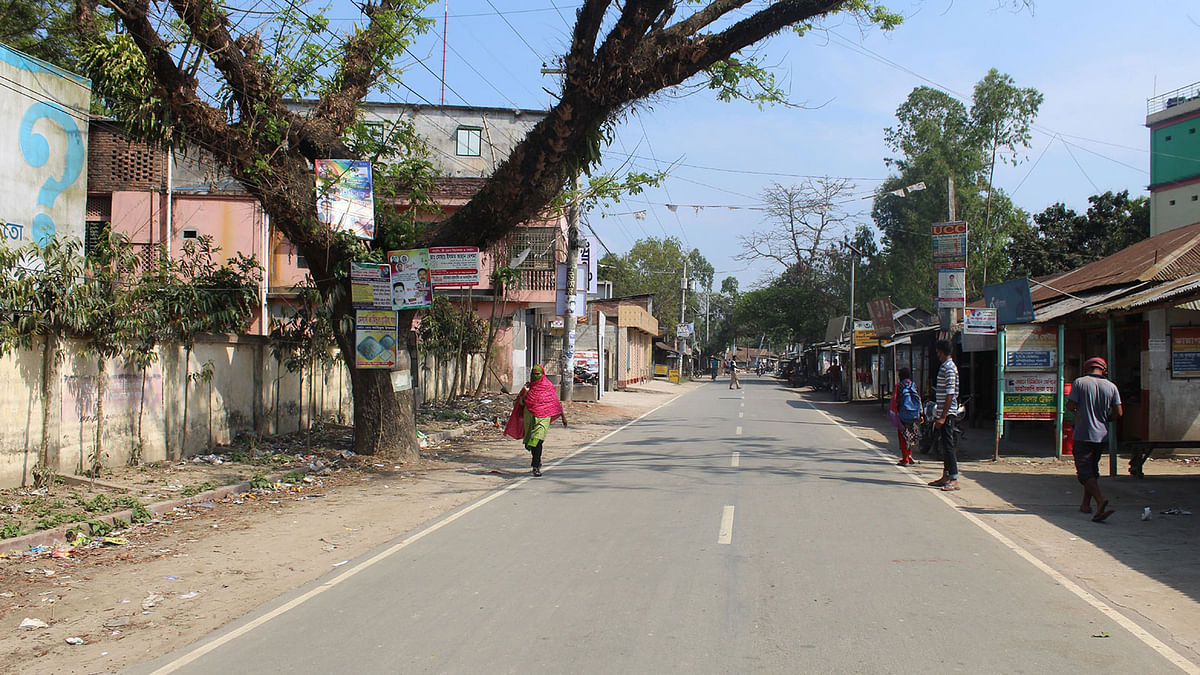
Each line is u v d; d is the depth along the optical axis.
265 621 5.85
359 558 7.70
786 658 4.93
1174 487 11.82
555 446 17.78
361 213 13.31
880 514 9.59
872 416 27.81
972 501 10.65
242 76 12.23
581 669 4.77
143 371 12.51
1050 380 15.16
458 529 8.88
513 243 29.25
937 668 4.78
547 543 8.08
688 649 5.09
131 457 12.24
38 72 16.31
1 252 9.75
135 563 7.63
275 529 9.09
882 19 12.54
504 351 29.72
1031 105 43.34
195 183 25.47
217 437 14.48
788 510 9.78
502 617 5.78
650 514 9.54
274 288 25.59
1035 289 22.42
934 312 38.28
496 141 34.59
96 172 22.91
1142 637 5.34
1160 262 15.98
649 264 85.12
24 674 4.95
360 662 4.97
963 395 22.77
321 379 18.59
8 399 10.02
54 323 10.37
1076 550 7.88
